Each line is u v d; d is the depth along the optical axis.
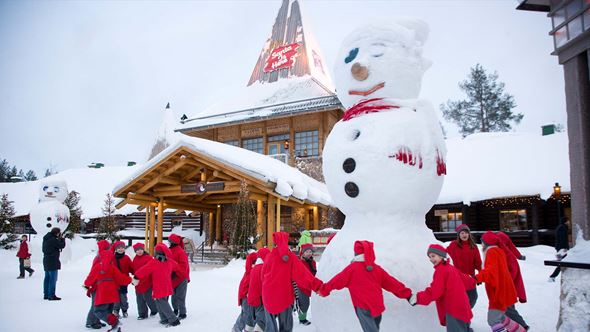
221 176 16.23
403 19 6.65
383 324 5.17
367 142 5.79
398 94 6.15
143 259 8.11
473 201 17.38
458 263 6.62
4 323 7.66
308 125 22.44
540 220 17.69
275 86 26.33
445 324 4.90
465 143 22.73
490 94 40.28
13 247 21.47
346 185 5.91
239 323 6.54
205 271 14.44
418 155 5.72
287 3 29.38
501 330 5.27
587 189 5.75
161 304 7.27
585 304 5.31
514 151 19.81
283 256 5.52
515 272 5.99
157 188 17.55
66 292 11.36
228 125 23.83
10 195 32.78
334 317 5.54
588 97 5.95
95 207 30.11
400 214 5.80
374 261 5.29
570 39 6.04
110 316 6.64
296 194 15.55
